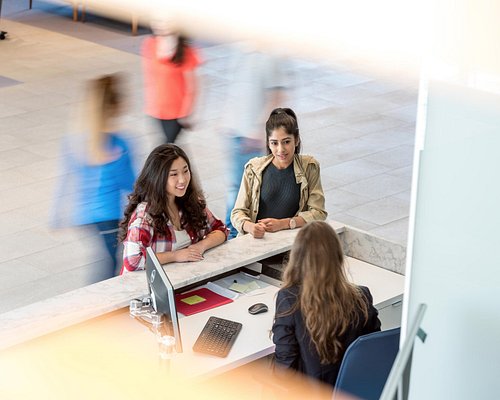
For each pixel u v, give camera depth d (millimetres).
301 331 3910
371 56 12391
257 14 12672
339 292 3855
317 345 3885
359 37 12945
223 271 4824
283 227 5305
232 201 6629
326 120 9781
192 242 5008
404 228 7352
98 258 6578
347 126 9609
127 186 5836
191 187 4969
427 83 2646
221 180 8070
